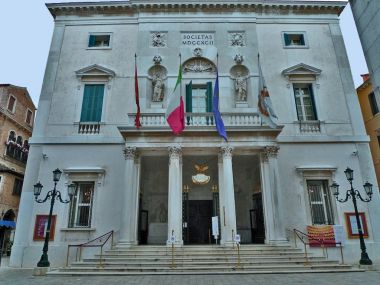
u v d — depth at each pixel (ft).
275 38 66.74
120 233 47.93
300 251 45.96
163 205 60.34
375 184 55.77
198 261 41.75
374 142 73.26
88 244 51.26
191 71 63.93
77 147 57.41
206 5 67.67
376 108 72.64
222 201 50.42
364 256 41.98
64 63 63.98
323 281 32.19
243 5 67.92
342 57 65.36
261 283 31.19
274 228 48.44
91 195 55.57
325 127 59.67
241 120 54.39
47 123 59.00
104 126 58.90
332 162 57.06
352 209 54.08
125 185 49.98
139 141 51.98
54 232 52.11
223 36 66.49
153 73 64.13
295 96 63.36
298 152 57.52
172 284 31.24
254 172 61.26
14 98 96.27
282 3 68.13
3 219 87.15
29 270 46.44
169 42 65.77
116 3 67.36
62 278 36.17
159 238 58.59
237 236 43.57
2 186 86.99
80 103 60.85
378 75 25.17
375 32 25.09
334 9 68.85
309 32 67.67
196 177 58.54
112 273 37.96
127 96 61.36
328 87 62.85
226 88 62.34
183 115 51.42
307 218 53.57
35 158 56.70
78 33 66.80
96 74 62.34
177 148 51.34
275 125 51.88
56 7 67.10
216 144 52.01
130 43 65.92
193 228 58.70
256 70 63.72
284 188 55.11
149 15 67.87
